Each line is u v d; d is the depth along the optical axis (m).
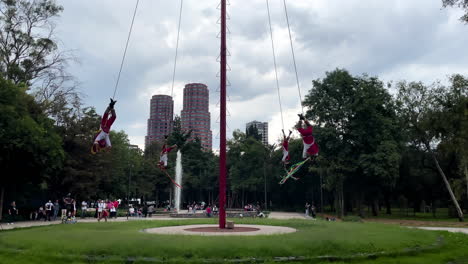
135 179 80.94
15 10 40.16
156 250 12.21
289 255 12.23
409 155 61.97
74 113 46.53
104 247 12.66
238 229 19.64
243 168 85.31
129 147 85.88
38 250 12.80
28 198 46.06
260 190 87.31
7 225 30.34
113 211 44.19
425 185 66.38
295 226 21.70
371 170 49.91
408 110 51.50
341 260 12.14
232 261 11.36
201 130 161.25
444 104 43.00
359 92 52.25
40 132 32.44
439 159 60.66
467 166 49.72
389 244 14.14
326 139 54.09
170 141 93.19
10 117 29.42
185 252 12.04
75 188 44.16
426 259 12.83
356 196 64.25
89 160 46.38
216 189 99.88
